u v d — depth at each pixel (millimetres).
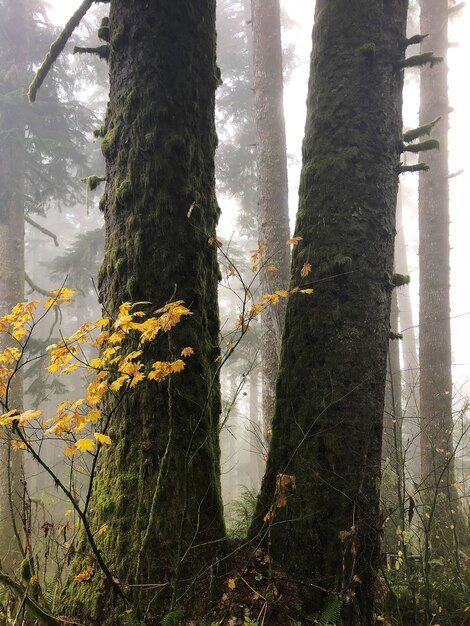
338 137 3029
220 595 2297
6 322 2051
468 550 4602
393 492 5027
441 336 7109
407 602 3059
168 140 2652
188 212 2473
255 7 7547
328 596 2352
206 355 2664
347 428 2666
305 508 2578
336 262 2852
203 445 2473
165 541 2254
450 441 6078
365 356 2779
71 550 2457
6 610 2297
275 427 2889
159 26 2713
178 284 2574
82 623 2195
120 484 2398
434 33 7934
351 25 3104
